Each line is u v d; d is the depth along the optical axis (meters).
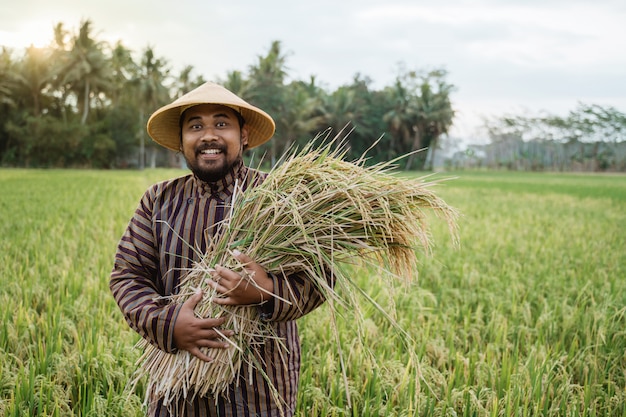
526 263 7.76
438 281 6.27
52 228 9.41
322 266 2.10
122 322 4.47
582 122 93.06
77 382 3.51
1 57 50.19
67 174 34.47
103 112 54.19
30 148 47.66
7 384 3.25
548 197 24.27
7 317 4.27
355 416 3.16
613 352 4.12
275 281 2.07
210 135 2.20
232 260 2.11
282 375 2.23
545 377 3.63
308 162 2.24
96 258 6.95
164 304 2.26
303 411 3.23
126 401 2.97
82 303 4.87
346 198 2.17
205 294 2.12
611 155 93.69
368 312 4.71
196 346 2.05
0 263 6.47
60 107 52.66
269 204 2.16
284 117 53.62
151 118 2.38
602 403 3.52
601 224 13.77
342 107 61.50
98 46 50.22
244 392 2.16
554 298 5.79
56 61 49.88
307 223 2.15
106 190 20.27
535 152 106.50
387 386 3.48
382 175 2.26
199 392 2.15
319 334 4.29
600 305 5.28
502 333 4.58
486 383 3.68
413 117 68.31
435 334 4.52
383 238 2.22
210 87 2.23
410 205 2.24
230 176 2.30
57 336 4.06
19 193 18.19
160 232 2.31
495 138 109.06
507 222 13.09
